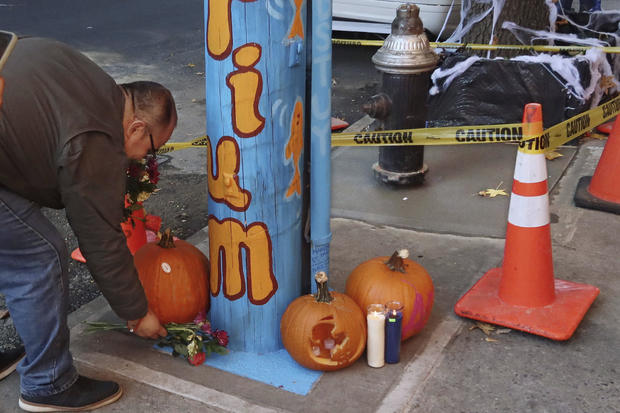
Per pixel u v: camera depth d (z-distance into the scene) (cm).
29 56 227
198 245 421
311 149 293
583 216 438
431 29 775
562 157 536
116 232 244
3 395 287
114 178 237
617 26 730
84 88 230
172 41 989
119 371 297
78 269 408
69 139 222
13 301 254
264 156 276
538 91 573
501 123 590
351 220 446
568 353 305
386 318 291
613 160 441
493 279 355
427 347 311
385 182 497
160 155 588
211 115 277
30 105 221
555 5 684
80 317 346
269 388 285
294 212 295
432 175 518
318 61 279
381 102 471
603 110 397
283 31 263
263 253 292
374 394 280
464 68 586
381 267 310
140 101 249
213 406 275
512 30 645
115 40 994
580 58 568
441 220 443
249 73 264
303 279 317
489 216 447
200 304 314
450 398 278
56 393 268
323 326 291
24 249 246
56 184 237
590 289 340
